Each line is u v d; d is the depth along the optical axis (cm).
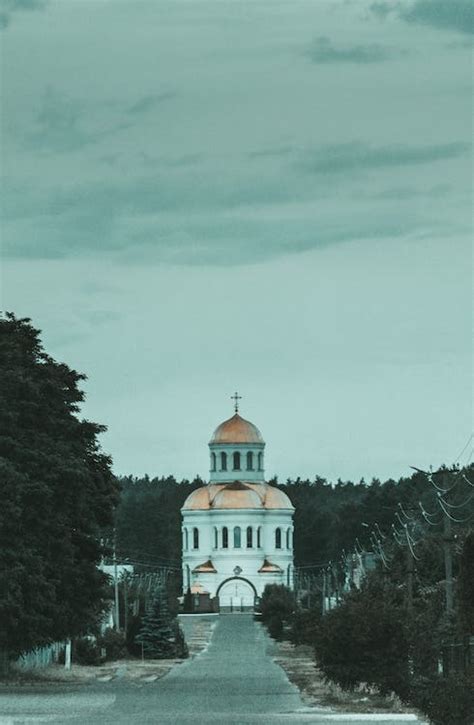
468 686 6800
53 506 10206
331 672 9169
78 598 10725
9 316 11006
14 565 9775
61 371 11025
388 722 7138
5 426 10150
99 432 11138
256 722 7125
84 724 6975
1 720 7194
